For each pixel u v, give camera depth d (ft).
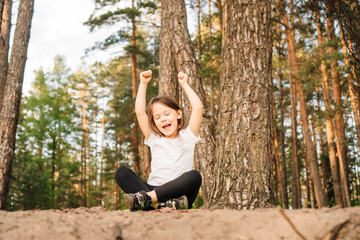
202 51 63.98
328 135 54.39
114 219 6.66
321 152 78.69
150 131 10.54
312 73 47.55
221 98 12.87
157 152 10.16
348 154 80.23
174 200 8.88
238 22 13.05
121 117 70.90
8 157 28.73
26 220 6.34
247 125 11.85
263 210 7.59
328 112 50.11
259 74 12.42
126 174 9.43
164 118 10.12
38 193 61.46
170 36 21.42
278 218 6.12
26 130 66.18
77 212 8.21
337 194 51.57
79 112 113.09
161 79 24.18
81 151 106.63
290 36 50.60
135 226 6.18
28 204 60.08
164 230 6.02
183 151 10.03
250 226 5.98
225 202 11.27
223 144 12.10
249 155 11.52
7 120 29.30
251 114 11.96
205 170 17.56
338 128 51.21
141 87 10.87
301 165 96.94
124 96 79.92
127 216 6.99
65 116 69.00
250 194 11.08
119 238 5.53
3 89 34.30
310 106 74.23
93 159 120.78
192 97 10.70
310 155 50.57
